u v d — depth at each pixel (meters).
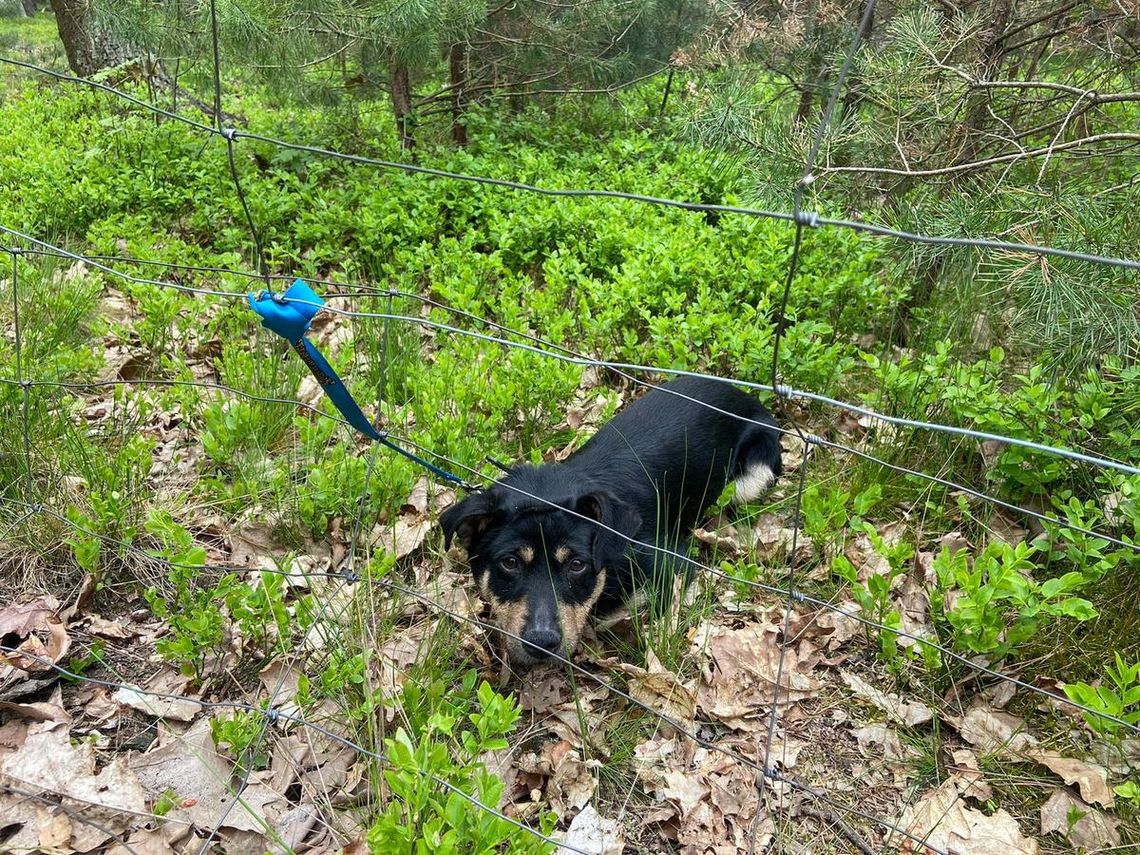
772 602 0.79
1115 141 0.89
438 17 1.49
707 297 1.10
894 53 1.01
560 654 0.68
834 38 1.22
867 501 0.77
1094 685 0.68
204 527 0.83
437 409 0.93
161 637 0.72
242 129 1.82
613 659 0.74
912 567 0.81
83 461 0.85
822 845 0.60
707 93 1.22
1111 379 0.88
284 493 0.85
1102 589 0.74
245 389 0.97
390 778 0.48
